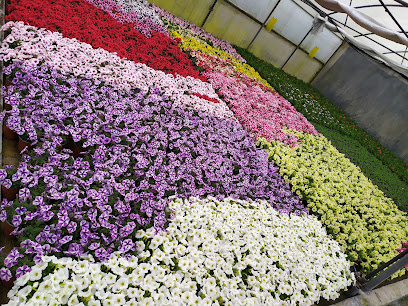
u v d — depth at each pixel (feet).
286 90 33.47
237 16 35.58
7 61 11.68
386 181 27.35
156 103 14.30
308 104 34.27
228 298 8.67
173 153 12.11
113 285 7.06
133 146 11.34
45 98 10.19
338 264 12.63
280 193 14.98
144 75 15.81
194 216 10.30
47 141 9.07
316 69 48.39
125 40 18.25
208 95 18.90
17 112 9.13
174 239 9.09
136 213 9.32
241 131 17.51
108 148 10.61
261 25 37.96
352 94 45.21
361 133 39.06
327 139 28.14
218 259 9.39
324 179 19.08
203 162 13.17
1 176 7.49
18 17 13.15
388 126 41.27
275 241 11.43
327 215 15.89
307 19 39.81
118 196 9.37
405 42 17.63
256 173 15.05
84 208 8.41
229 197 12.32
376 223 18.15
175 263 8.78
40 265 6.47
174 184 11.28
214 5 33.35
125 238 8.47
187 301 7.80
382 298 14.10
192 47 26.23
